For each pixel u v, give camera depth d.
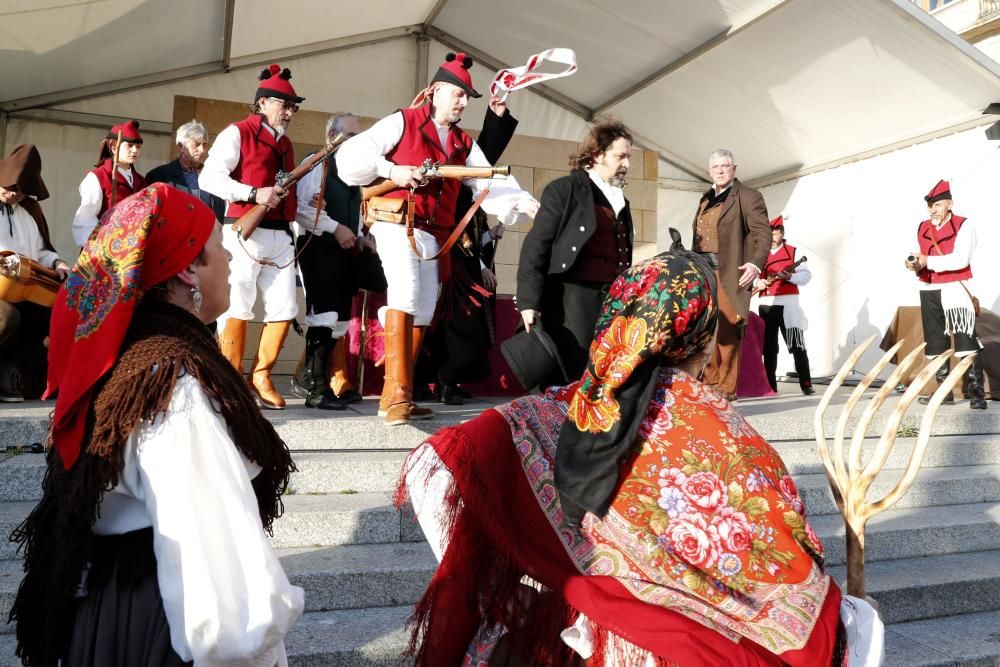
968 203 7.39
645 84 8.60
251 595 1.18
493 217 6.80
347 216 4.71
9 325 3.99
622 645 1.42
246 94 8.57
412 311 3.84
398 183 3.68
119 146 4.53
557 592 1.51
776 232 7.07
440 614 1.58
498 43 9.08
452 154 3.82
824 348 8.98
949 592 3.32
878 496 4.02
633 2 7.28
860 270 8.51
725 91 8.30
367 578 2.78
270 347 4.36
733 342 5.61
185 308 1.36
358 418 3.88
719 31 7.34
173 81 8.28
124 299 1.22
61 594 1.22
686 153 9.99
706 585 1.44
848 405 1.83
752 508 1.48
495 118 4.44
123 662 1.21
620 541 1.49
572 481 1.51
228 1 6.79
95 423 1.19
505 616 1.54
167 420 1.21
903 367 1.79
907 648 2.96
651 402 1.56
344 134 3.98
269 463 1.34
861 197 8.53
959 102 7.16
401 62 9.08
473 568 1.56
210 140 7.61
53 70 7.35
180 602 1.17
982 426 5.23
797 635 1.38
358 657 2.43
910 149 7.97
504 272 8.53
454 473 1.54
